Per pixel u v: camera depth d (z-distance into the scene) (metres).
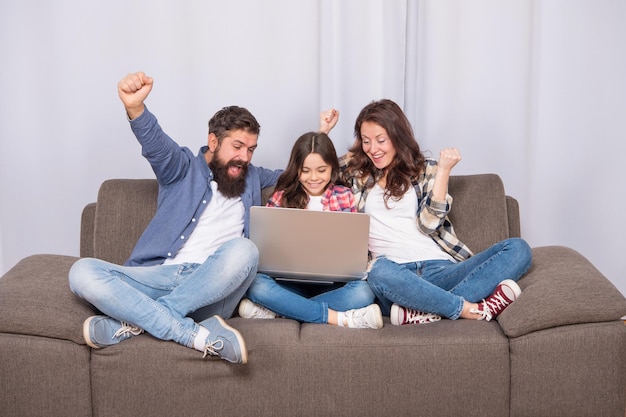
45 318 2.09
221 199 2.50
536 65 3.10
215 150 2.50
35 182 3.16
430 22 3.11
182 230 2.42
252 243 2.23
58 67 3.08
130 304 2.10
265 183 2.66
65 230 3.20
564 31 3.08
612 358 2.08
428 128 3.18
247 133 2.46
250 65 3.11
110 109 3.11
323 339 2.12
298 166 2.49
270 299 2.28
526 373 2.09
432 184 2.53
